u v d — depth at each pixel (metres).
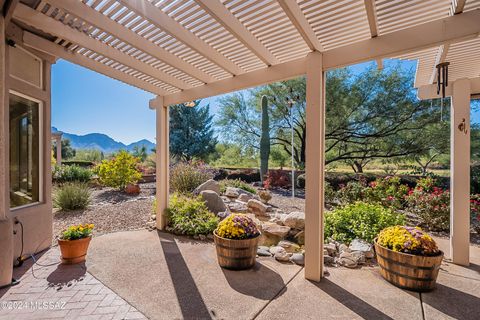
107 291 2.29
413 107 9.14
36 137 3.38
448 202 4.38
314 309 2.03
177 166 8.51
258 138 12.98
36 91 3.26
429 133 8.87
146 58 3.08
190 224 3.99
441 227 4.31
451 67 3.00
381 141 9.79
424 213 4.50
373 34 2.21
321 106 2.56
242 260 2.74
